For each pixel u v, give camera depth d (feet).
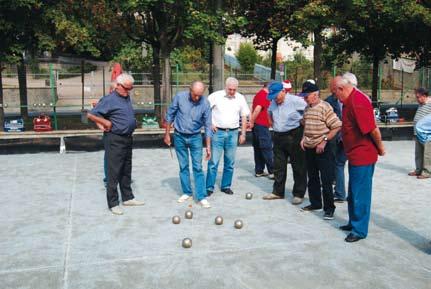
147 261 18.61
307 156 24.57
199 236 21.35
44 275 17.44
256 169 33.30
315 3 46.62
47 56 93.25
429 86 83.20
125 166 25.68
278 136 26.66
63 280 17.02
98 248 19.98
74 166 36.50
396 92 81.10
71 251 19.69
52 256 19.17
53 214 24.64
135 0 43.83
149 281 16.90
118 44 54.54
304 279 17.03
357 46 66.74
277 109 26.40
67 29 46.47
